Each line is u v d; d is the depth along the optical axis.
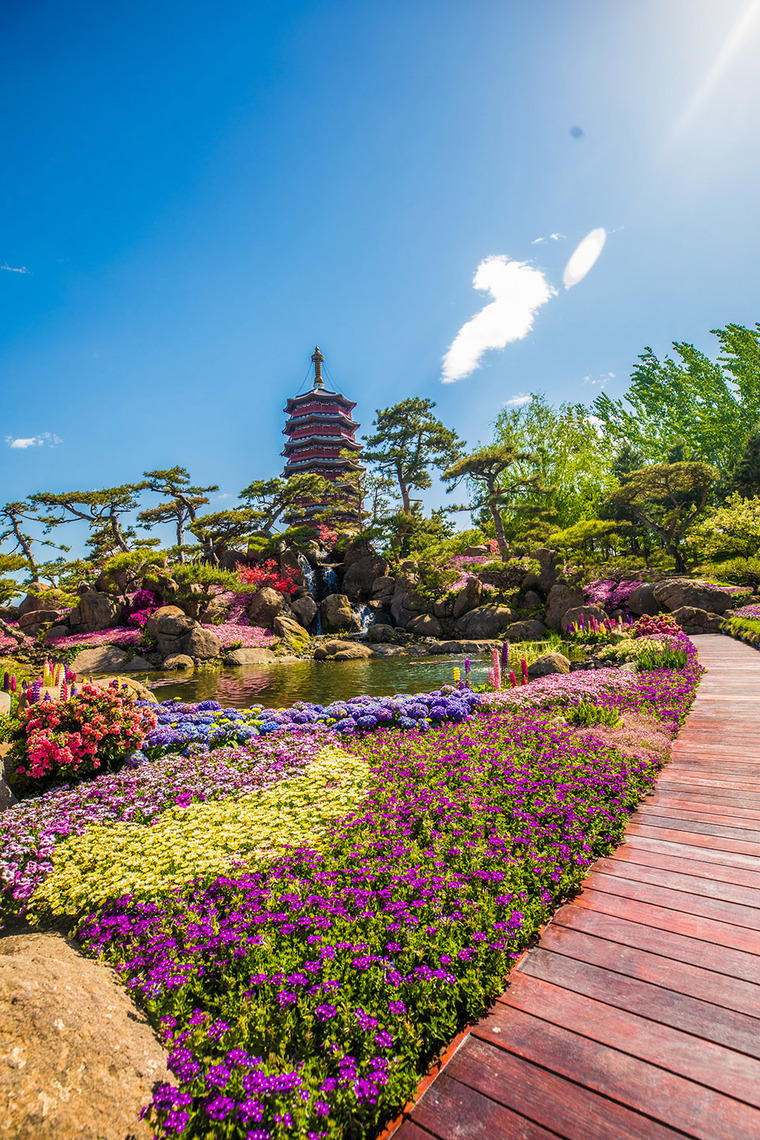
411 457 46.97
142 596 29.58
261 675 20.28
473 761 6.55
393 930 3.36
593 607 23.88
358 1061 2.56
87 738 6.93
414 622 29.88
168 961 3.38
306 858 4.41
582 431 50.62
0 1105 2.20
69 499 39.28
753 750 6.64
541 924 3.48
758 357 52.31
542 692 10.22
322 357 67.56
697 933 3.32
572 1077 2.41
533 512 36.53
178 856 4.53
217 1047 2.79
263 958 3.32
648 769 5.97
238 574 34.25
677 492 36.72
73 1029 2.59
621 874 4.05
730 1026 2.61
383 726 9.09
